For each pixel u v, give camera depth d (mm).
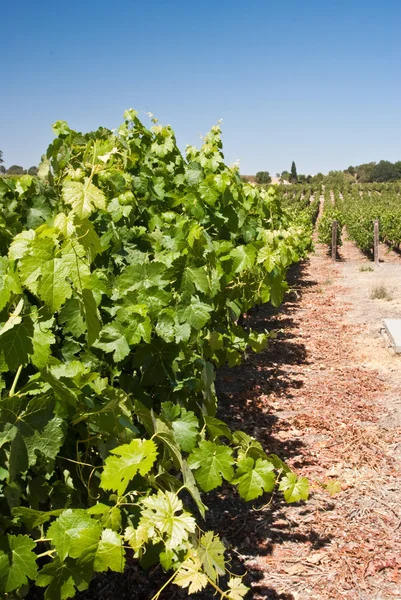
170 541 1499
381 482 4098
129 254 3453
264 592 2977
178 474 3717
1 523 1720
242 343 4395
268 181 96438
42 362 1621
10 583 1488
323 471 4285
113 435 1899
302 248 13758
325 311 10328
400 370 6668
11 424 1541
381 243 22797
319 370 6844
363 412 5453
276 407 5668
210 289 3299
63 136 4848
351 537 3451
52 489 1951
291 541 3428
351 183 95938
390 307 10289
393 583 3037
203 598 2898
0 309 1521
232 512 3746
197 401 3023
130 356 2771
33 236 1704
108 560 1464
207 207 4258
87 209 1679
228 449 2150
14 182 3971
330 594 2959
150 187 4441
